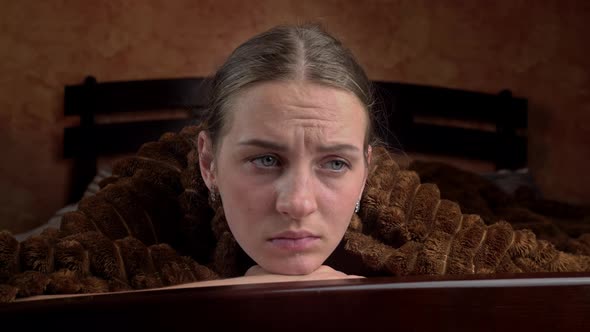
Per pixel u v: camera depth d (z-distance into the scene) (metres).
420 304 0.69
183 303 0.69
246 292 0.69
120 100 3.58
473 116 3.88
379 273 1.26
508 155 3.90
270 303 0.69
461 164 3.90
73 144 3.54
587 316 0.70
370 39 3.88
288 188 0.97
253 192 0.99
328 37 1.06
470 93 3.88
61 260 1.02
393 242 1.31
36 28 3.59
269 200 0.98
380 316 0.69
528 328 0.70
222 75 1.06
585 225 2.74
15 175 3.57
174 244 1.38
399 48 3.91
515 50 4.00
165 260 1.14
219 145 1.05
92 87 3.55
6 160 3.56
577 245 1.86
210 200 1.36
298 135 0.95
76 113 3.55
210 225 1.41
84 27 3.63
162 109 3.64
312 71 0.97
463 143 3.86
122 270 1.08
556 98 4.03
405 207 1.33
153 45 3.69
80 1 3.62
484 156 3.89
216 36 3.74
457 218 1.31
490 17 3.98
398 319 0.69
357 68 1.05
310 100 0.96
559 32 4.03
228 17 3.76
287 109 0.96
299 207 0.96
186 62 3.71
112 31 3.65
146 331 0.70
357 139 1.01
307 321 0.69
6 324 0.71
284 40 1.01
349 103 1.00
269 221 0.99
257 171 0.98
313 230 0.99
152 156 1.50
